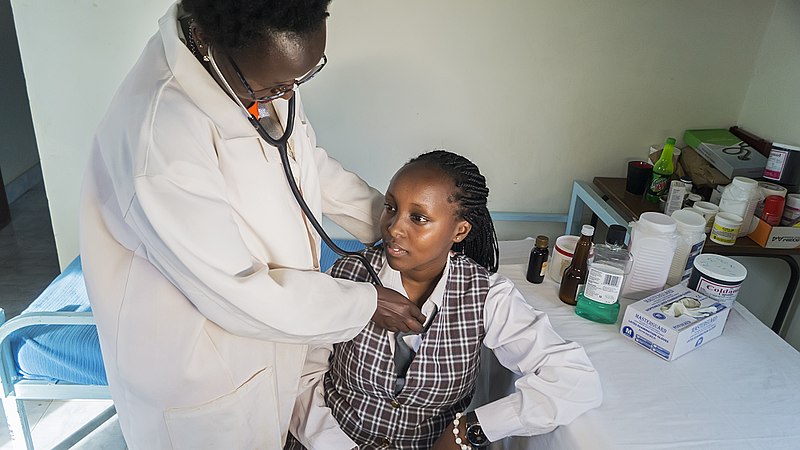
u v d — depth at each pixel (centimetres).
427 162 97
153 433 96
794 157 177
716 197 186
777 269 195
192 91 80
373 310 96
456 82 213
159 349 87
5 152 351
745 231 174
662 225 127
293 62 70
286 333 86
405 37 205
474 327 105
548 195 234
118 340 88
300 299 86
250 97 77
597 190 222
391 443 107
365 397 107
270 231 92
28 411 192
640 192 208
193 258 76
